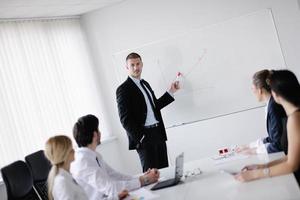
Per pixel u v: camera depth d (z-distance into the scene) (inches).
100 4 211.2
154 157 162.1
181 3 204.5
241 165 108.3
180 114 211.3
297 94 87.0
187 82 208.2
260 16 191.9
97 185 109.0
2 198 155.3
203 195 90.7
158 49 211.9
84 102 220.4
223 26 198.4
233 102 201.2
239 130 201.6
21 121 181.8
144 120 161.5
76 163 110.8
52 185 98.7
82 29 226.4
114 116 226.7
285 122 109.8
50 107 199.3
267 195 79.5
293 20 187.3
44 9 189.5
